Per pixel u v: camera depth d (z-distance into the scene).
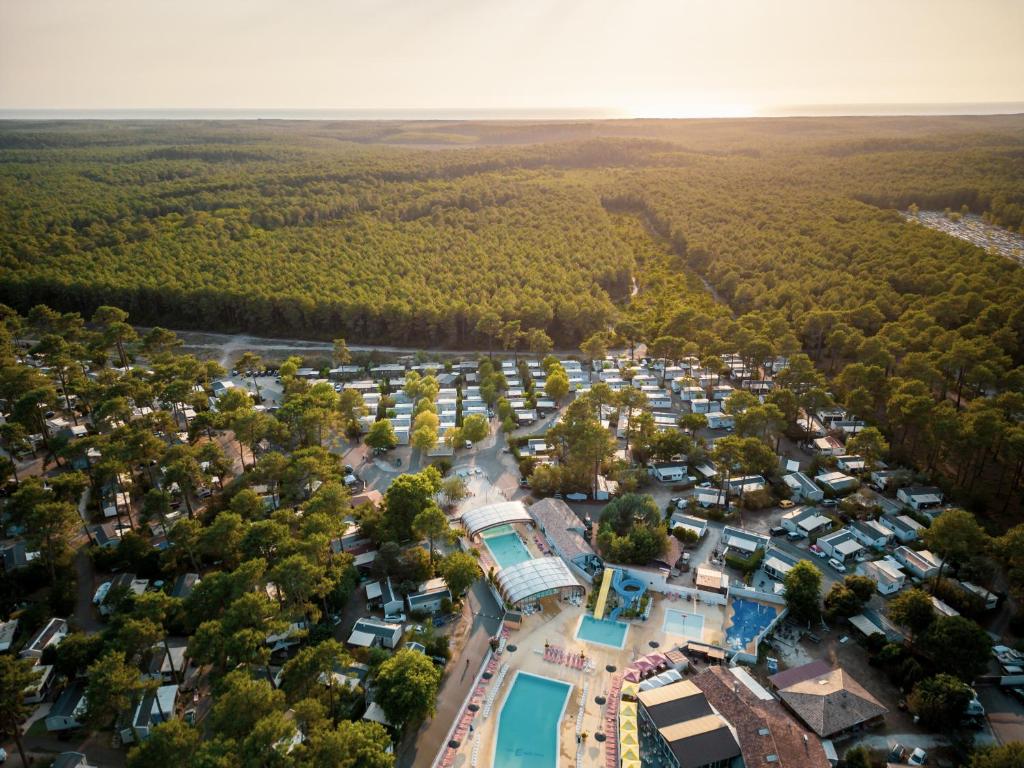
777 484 199.50
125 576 156.62
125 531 176.50
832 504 191.38
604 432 198.25
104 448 182.12
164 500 165.38
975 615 146.00
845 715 116.50
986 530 169.75
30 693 124.19
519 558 172.25
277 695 105.75
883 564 159.88
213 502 188.88
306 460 177.75
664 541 166.88
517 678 132.25
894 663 131.88
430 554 164.88
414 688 114.94
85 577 162.75
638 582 159.50
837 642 140.75
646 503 178.50
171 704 121.50
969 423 187.00
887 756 112.38
